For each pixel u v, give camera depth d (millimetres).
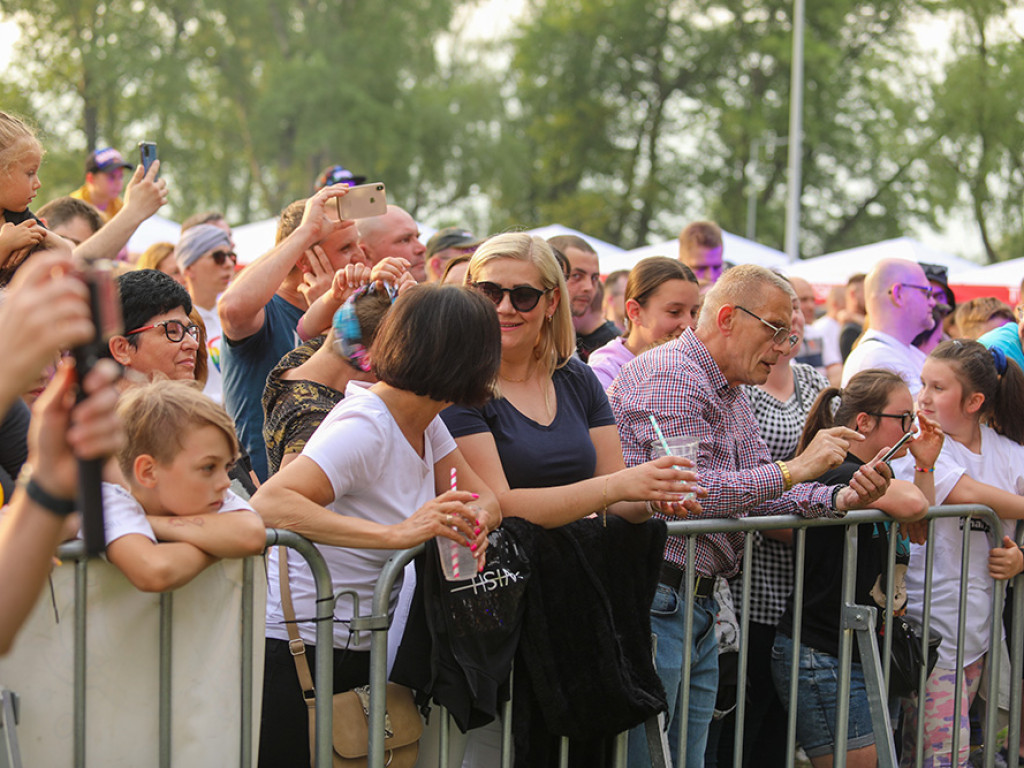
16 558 2248
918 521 6289
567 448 4941
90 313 2082
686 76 62719
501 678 4512
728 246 21703
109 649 3781
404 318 4293
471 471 4688
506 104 62844
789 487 5242
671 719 5379
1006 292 18719
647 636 4957
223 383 6254
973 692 6875
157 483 3854
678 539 5496
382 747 4406
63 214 7672
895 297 8125
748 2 61469
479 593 4457
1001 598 6617
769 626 6312
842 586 5895
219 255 8648
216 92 55562
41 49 52156
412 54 56938
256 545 3906
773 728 6637
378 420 4340
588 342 9266
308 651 4445
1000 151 51812
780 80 60531
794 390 7531
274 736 4449
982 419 7020
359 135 54344
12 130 5098
